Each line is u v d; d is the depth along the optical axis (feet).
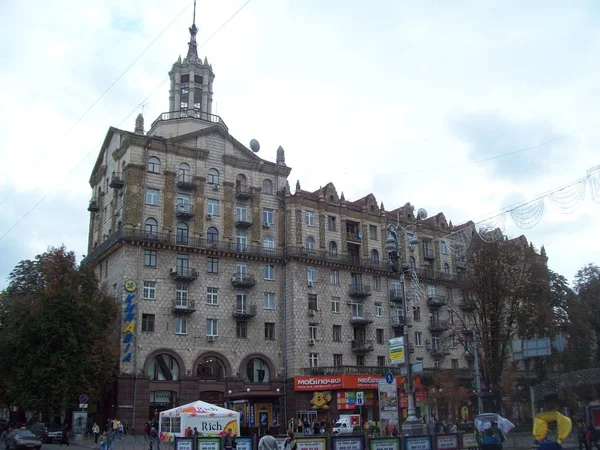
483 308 192.75
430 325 261.65
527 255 200.64
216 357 207.10
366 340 239.09
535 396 115.44
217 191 223.10
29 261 213.25
